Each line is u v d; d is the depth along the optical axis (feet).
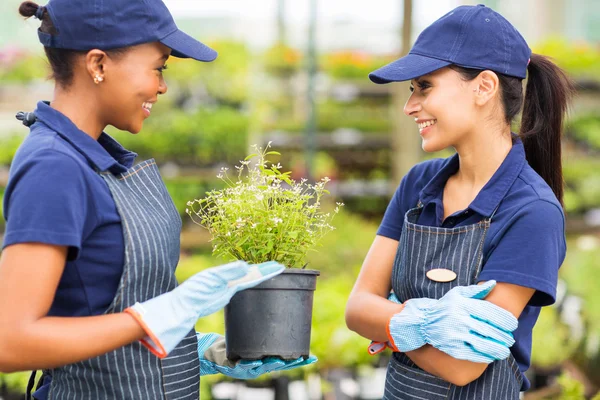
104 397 5.73
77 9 5.55
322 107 35.27
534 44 34.78
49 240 5.11
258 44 37.42
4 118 27.09
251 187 6.66
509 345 5.92
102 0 5.55
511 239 6.19
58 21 5.59
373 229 27.71
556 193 7.06
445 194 6.92
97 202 5.52
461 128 6.46
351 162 35.47
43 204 5.17
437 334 5.89
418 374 6.54
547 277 6.05
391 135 34.47
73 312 5.63
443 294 6.36
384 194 33.58
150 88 5.82
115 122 5.93
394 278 6.87
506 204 6.39
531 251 6.10
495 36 6.40
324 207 28.25
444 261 6.43
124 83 5.71
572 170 30.60
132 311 5.32
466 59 6.35
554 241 6.17
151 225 5.80
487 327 5.80
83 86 5.77
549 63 6.96
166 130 26.04
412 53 6.56
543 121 6.95
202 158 26.48
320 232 6.79
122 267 5.66
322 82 35.76
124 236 5.62
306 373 13.74
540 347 15.23
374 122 34.94
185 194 26.32
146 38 5.69
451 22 6.47
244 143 26.58
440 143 6.51
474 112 6.47
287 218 6.57
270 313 6.27
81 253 5.53
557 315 18.53
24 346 5.01
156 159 26.27
